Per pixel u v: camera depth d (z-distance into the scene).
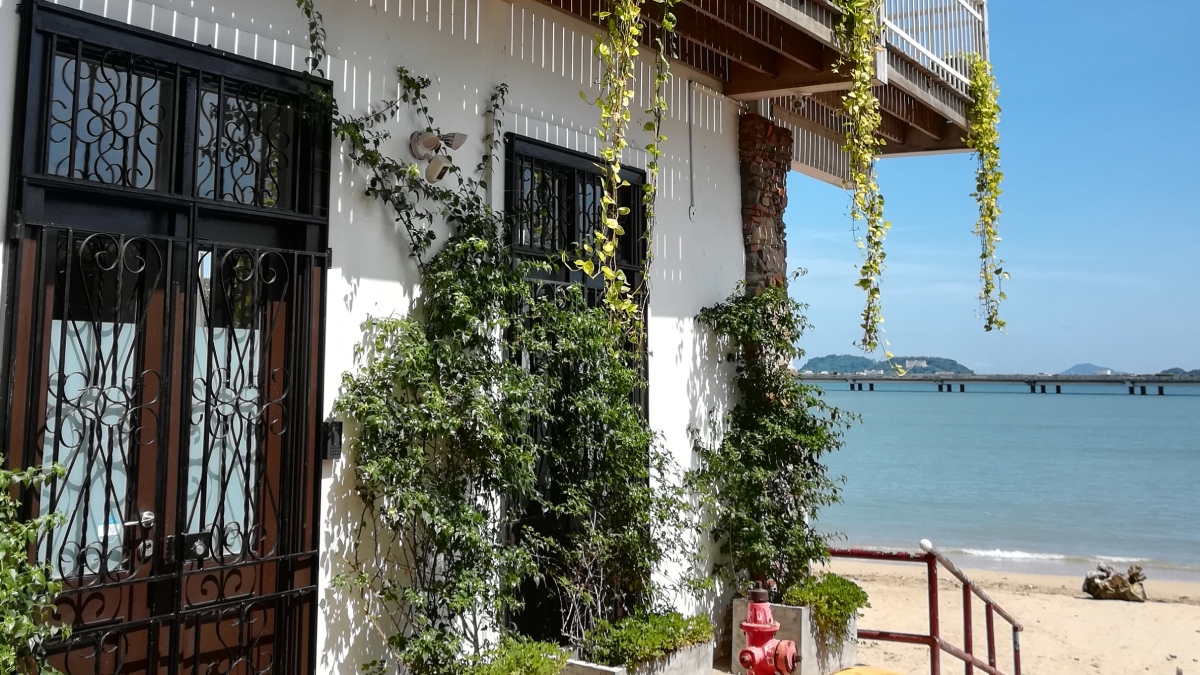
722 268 7.04
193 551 3.55
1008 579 13.95
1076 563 17.53
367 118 4.32
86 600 3.26
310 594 3.96
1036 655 8.47
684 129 6.73
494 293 4.66
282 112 4.02
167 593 3.46
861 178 6.16
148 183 3.50
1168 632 9.61
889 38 6.79
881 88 7.58
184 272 3.59
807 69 6.76
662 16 5.82
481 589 4.24
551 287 5.42
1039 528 22.30
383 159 4.37
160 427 3.47
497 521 4.75
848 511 25.56
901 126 9.09
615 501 5.32
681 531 6.06
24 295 3.10
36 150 3.14
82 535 3.25
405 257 4.51
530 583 5.28
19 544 2.74
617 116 4.79
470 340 4.52
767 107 7.66
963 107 8.31
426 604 4.30
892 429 57.12
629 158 6.13
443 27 4.83
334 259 4.16
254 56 3.85
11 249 3.04
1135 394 134.75
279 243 3.99
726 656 6.27
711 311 6.72
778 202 7.65
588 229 5.80
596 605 5.20
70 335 3.28
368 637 4.20
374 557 4.23
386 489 4.18
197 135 3.63
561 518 5.28
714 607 6.52
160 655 3.44
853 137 6.29
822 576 6.57
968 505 26.22
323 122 4.14
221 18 3.73
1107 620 10.23
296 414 3.97
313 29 4.09
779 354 6.96
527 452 4.56
